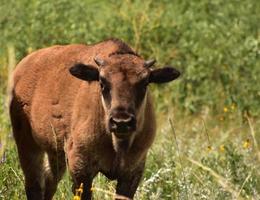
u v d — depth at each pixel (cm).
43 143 3198
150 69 2991
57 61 3194
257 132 4150
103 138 2931
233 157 3347
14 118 3309
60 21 4925
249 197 3080
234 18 5109
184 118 4394
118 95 2811
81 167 2966
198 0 5209
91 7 5172
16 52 4678
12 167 3253
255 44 4803
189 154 3506
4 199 3050
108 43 3038
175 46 4897
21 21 4947
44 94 3167
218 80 4728
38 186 3334
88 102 2953
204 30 4941
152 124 2978
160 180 3212
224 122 4331
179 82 4703
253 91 4603
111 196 3041
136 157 2970
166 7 5191
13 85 3316
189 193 2927
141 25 4800
